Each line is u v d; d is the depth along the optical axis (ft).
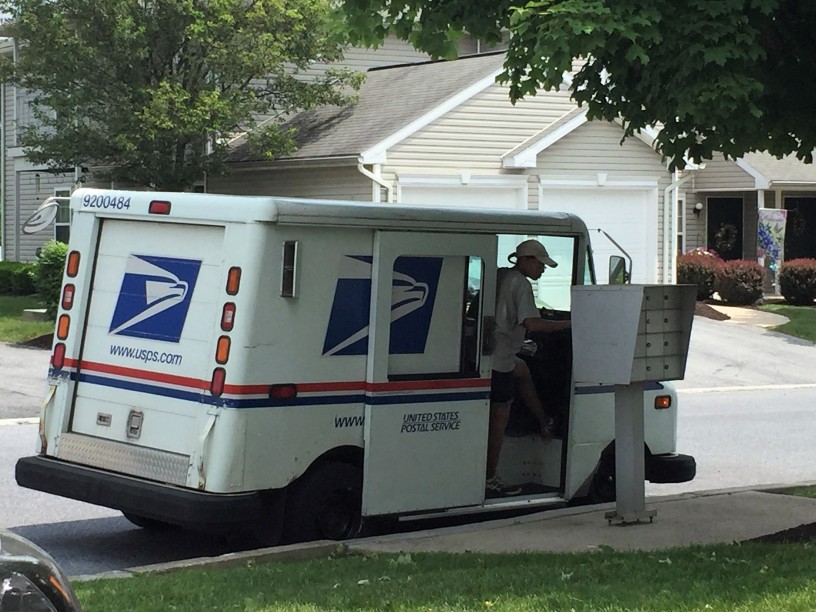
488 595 21.13
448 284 27.66
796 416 54.03
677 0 24.72
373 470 26.55
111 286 27.22
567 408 30.40
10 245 112.98
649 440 32.48
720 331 80.89
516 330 29.27
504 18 28.60
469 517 30.99
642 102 26.43
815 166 107.24
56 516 31.04
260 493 25.14
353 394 26.27
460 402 27.94
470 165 77.97
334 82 80.94
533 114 80.38
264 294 24.76
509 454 30.78
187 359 25.39
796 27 27.45
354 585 21.93
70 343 27.66
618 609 20.06
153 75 75.72
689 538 27.40
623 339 27.07
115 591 21.54
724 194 111.55
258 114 84.02
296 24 74.69
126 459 26.18
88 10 73.20
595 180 83.30
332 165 75.15
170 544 28.50
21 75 76.95
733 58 24.45
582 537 27.37
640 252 86.07
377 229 26.32
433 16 29.55
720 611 19.88
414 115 75.97
